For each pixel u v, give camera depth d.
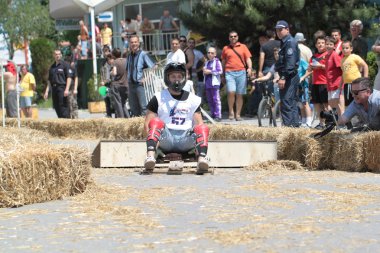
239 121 46.31
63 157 18.47
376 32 55.00
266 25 54.28
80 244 13.51
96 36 74.00
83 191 19.19
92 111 63.09
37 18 95.50
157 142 23.36
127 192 19.19
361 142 23.05
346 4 55.16
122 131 37.28
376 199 17.77
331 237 13.74
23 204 17.44
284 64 31.16
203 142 23.03
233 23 55.03
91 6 62.12
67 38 100.94
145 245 13.30
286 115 31.33
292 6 53.38
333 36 34.22
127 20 71.50
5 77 45.62
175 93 23.88
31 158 17.61
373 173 22.78
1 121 41.66
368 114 23.97
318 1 55.28
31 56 86.62
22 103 50.19
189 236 13.95
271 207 16.84
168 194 18.88
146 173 23.34
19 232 14.63
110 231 14.53
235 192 19.14
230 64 46.69
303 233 14.08
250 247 13.02
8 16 94.12
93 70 65.50
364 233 14.07
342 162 23.72
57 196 18.22
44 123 40.25
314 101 35.50
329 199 17.83
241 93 47.03
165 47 70.75
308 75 35.50
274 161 24.56
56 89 47.19
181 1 63.34
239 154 25.33
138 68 39.72
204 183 20.98
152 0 75.69
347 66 31.39
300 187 19.89
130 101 40.38
